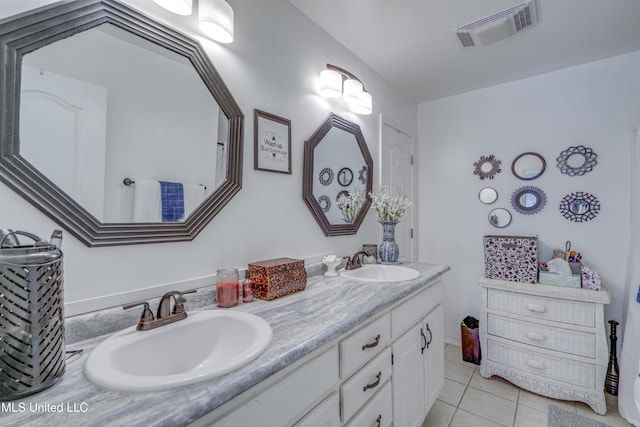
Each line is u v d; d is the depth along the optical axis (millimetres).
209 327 942
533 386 1983
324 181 1758
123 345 748
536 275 2098
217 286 1089
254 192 1347
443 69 2262
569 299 1888
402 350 1343
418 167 2955
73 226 830
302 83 1613
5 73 730
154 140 1006
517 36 1842
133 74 956
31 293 581
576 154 2193
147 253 988
